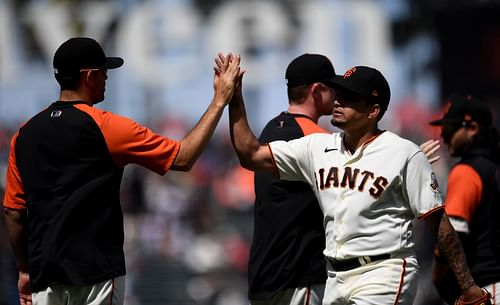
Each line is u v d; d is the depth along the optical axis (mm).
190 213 66875
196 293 62250
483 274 23438
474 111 24078
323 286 22641
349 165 20031
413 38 78562
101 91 20922
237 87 20906
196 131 20469
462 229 23297
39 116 20531
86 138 20031
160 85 75938
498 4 74812
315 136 20828
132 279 62312
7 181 21062
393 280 19703
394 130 75250
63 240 19922
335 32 76750
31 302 21719
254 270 23125
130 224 65500
